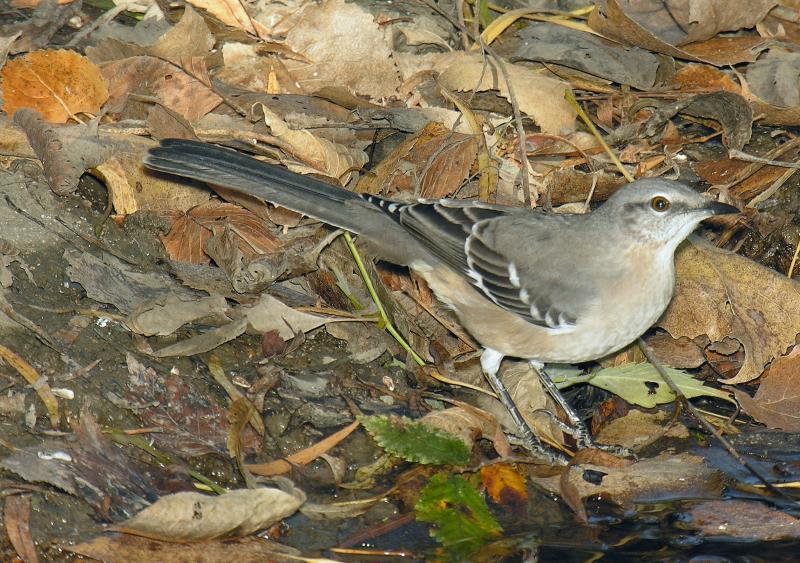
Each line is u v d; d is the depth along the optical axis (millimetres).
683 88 12977
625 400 10641
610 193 11852
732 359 11109
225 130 11266
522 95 12312
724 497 9242
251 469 8852
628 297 9812
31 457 8266
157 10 12430
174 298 9805
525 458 9602
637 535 8836
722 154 12492
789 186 12117
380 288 10383
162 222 10523
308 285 10766
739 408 10398
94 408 8891
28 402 8695
